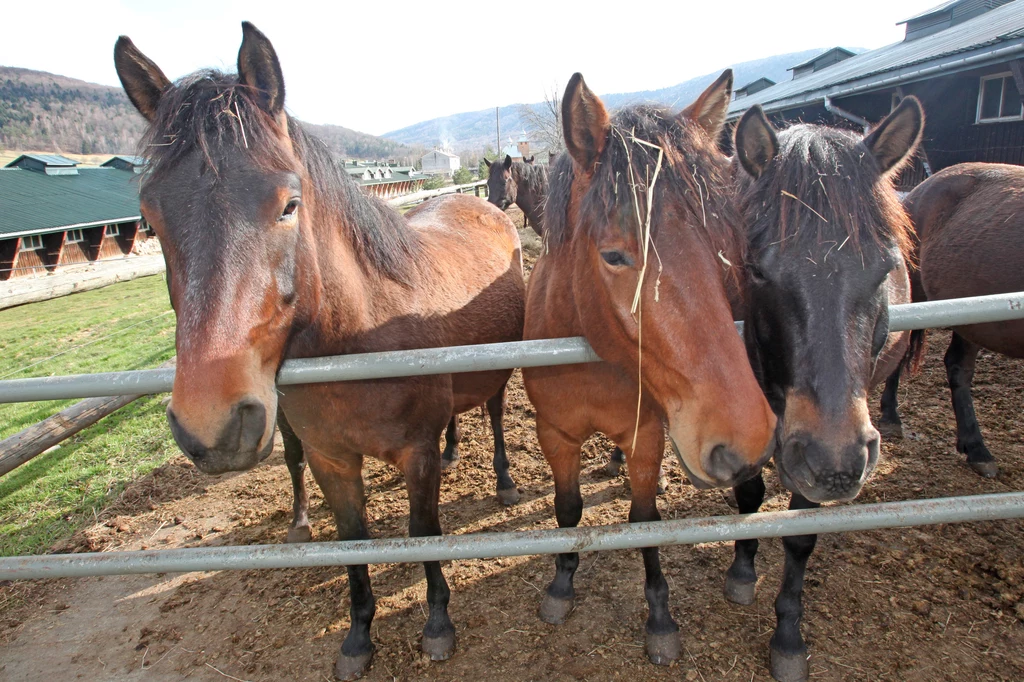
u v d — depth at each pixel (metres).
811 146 1.86
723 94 1.86
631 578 2.87
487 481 3.92
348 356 1.67
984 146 8.88
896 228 1.81
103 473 4.44
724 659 2.38
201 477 4.28
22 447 3.66
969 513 1.66
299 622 2.80
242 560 1.74
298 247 1.65
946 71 8.00
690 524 1.72
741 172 2.24
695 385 1.51
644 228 1.53
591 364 2.18
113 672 2.61
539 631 2.60
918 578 2.67
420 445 2.34
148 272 13.56
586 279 1.84
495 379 3.15
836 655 2.34
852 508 1.70
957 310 1.59
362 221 2.21
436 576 2.51
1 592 3.16
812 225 1.74
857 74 10.67
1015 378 4.41
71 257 21.05
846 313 1.69
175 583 3.16
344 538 2.49
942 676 2.21
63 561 1.76
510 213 17.94
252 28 1.62
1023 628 2.39
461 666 2.45
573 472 2.60
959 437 3.60
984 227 3.30
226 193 1.45
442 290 2.68
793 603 2.29
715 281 1.55
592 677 2.34
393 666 2.49
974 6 16.25
